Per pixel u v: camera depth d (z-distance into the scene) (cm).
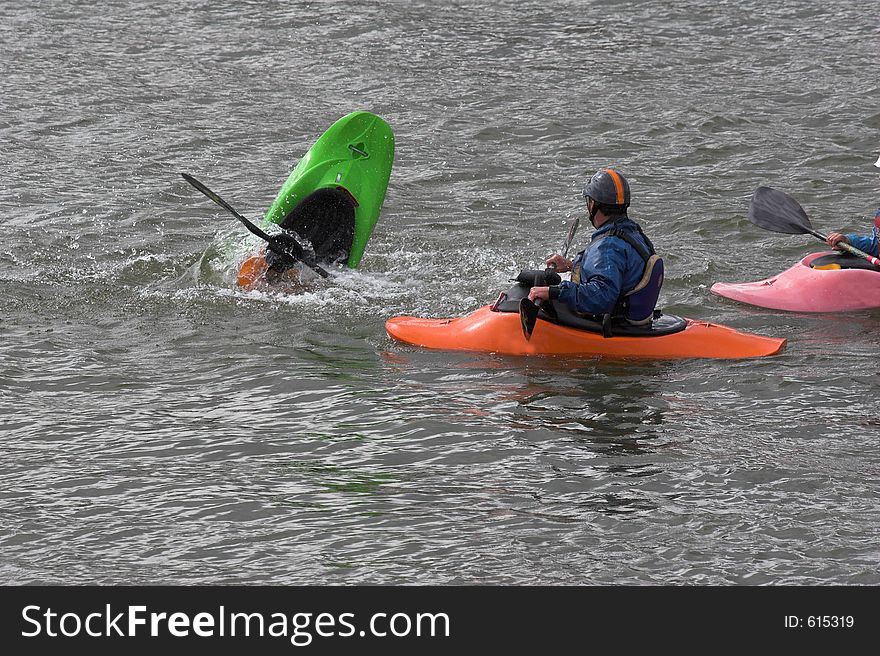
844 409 2595
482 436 2453
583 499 2177
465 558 1978
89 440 2447
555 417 2553
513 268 3797
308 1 7906
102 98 5934
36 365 2888
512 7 7875
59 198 4500
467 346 2989
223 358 2952
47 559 1988
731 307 3422
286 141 5362
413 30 7306
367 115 3725
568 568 1950
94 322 3228
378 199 3716
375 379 2789
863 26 7462
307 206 3634
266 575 1936
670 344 2931
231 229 4162
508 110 5828
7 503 2167
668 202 4519
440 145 5297
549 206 4491
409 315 3328
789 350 3008
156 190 4625
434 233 4150
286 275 3509
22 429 2500
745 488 2212
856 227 4222
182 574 1944
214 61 6669
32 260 3769
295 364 2897
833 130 5494
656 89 6200
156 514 2131
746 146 5256
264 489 2222
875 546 1995
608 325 2880
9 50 6769
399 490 2216
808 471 2278
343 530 2070
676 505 2148
